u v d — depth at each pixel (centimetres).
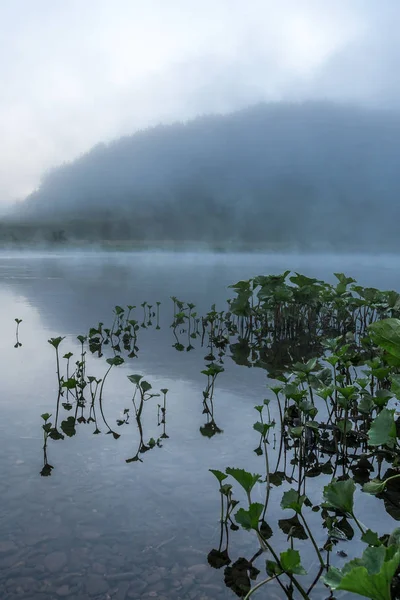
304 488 300
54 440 360
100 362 623
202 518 257
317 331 952
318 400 487
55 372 564
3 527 244
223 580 208
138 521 252
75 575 209
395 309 805
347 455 358
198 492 285
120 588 202
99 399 464
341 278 989
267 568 201
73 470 310
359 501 288
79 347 713
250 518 213
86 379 537
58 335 797
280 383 537
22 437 364
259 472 317
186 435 377
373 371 391
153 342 780
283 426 400
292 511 270
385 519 266
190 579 208
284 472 321
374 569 157
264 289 900
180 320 983
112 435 373
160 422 404
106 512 260
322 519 263
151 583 205
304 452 353
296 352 732
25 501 269
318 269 2772
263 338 860
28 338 767
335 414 435
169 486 291
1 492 279
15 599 194
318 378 436
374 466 339
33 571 212
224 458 335
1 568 213
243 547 233
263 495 288
